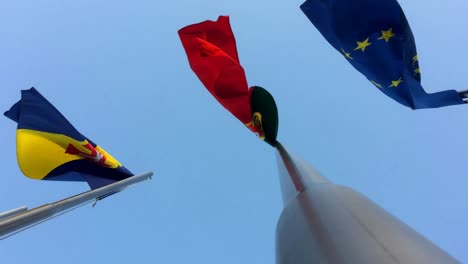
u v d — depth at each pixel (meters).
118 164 10.03
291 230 3.25
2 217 6.96
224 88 6.39
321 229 2.93
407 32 6.67
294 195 3.96
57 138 8.67
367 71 7.08
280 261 3.07
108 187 8.60
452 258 2.58
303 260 2.76
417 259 2.41
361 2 6.69
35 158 8.47
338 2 6.79
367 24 6.77
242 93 6.39
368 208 3.20
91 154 9.02
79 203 7.29
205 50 6.75
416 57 6.91
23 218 5.48
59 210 6.50
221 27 7.35
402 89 6.87
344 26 6.87
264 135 5.98
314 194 3.59
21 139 8.37
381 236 2.68
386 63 6.84
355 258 2.49
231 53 7.36
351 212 3.07
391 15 6.62
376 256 2.46
